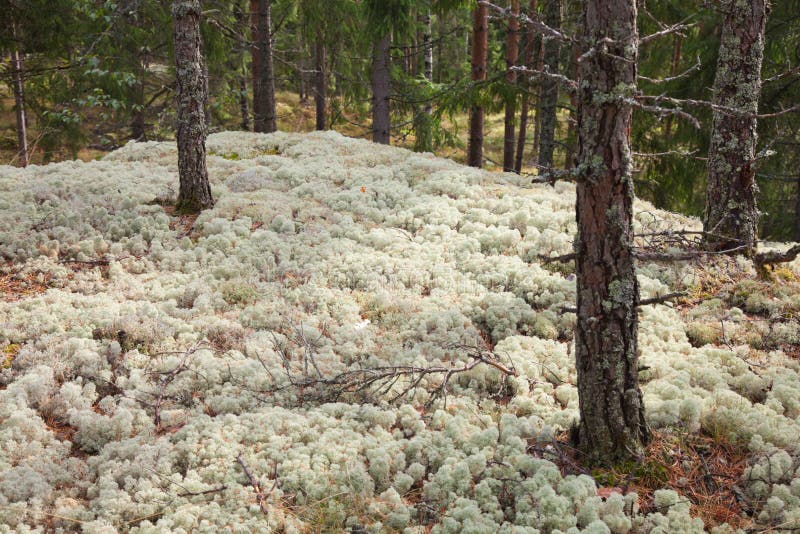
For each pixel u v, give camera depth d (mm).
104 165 11844
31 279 7777
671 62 16047
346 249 9039
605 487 4738
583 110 4402
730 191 8414
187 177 9703
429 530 4512
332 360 6559
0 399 5422
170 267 8406
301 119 31875
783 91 12609
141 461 4926
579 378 4957
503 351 6781
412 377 5855
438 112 14586
